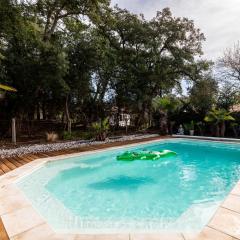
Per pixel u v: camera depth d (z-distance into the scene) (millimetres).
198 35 18406
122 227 3791
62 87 12945
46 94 15281
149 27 17656
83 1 13484
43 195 5539
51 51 11570
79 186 6504
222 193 5793
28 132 15211
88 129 16625
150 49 17938
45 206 4836
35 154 9242
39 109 18047
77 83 14109
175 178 7238
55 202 5070
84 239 2996
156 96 19625
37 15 12938
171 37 18062
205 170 8195
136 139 14445
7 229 3273
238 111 16094
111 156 10305
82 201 5410
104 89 17656
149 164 8969
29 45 11969
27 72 11656
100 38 15273
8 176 6066
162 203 5250
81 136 15023
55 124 18375
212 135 16141
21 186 6125
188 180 7016
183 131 17359
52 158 8461
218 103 17172
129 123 20594
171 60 18250
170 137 15656
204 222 3840
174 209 4879
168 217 4422
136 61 17516
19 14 10562
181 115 18266
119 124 20016
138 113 19766
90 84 15828
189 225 3711
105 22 16141
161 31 17766
